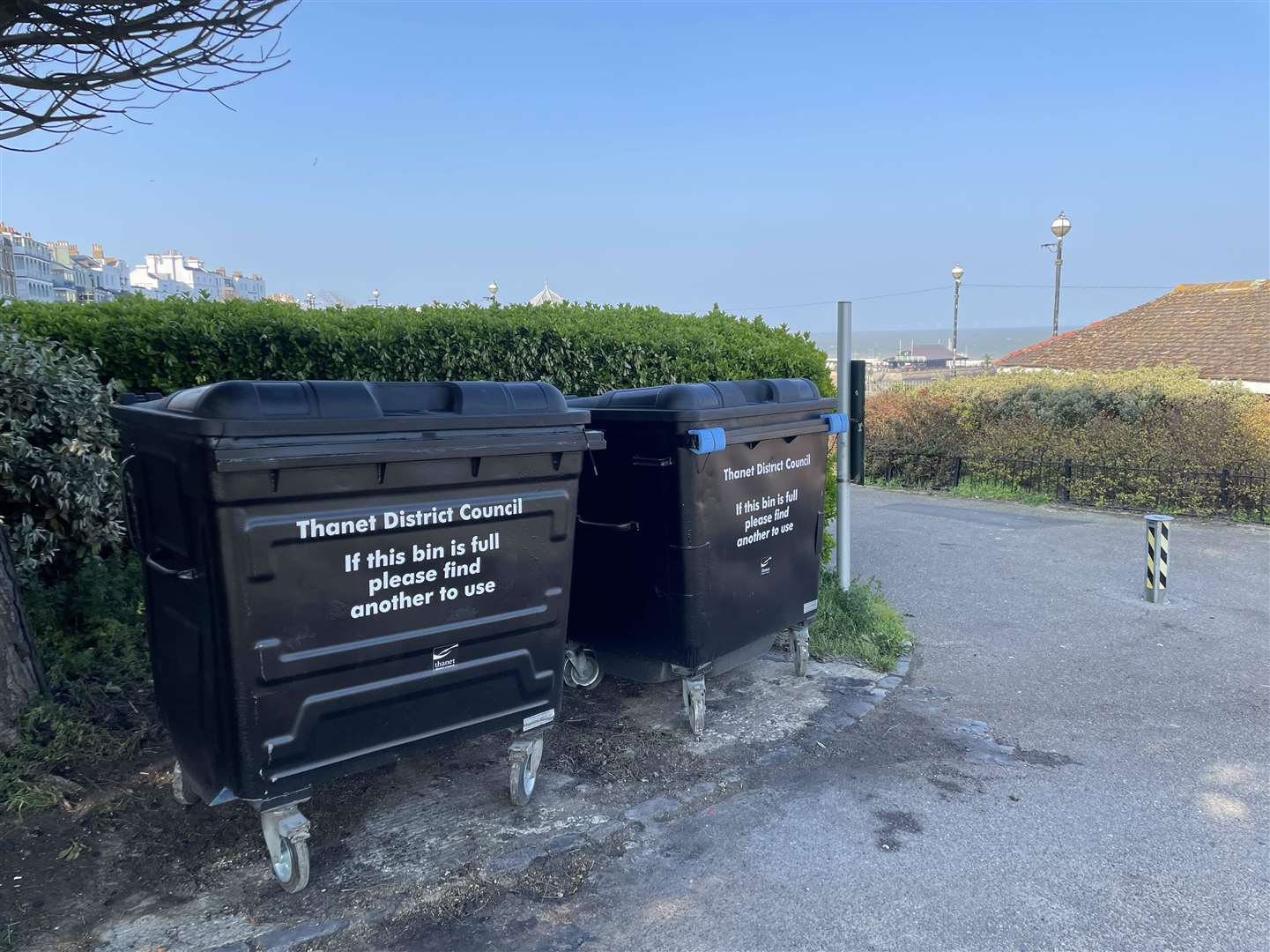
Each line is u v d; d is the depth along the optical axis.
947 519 12.57
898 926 3.24
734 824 3.97
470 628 3.46
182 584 3.14
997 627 7.30
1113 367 20.53
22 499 4.86
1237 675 6.11
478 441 3.34
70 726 4.13
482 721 3.60
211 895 3.29
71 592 5.22
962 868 3.63
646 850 3.73
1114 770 4.60
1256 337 19.30
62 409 4.87
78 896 3.25
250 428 2.79
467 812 3.95
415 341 6.06
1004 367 22.64
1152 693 5.77
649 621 4.68
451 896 3.34
